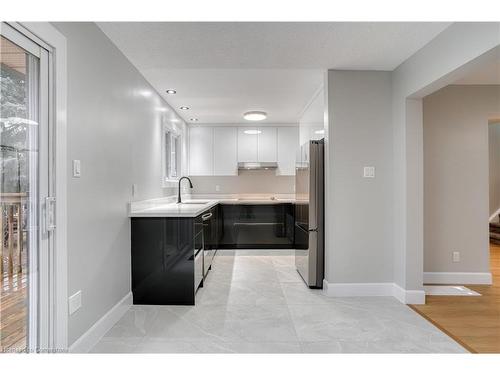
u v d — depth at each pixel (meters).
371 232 2.96
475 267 3.38
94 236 2.07
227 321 2.38
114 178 2.40
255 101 4.10
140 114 3.04
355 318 2.44
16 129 1.45
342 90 2.95
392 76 2.96
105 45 2.24
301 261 3.52
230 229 5.14
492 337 2.15
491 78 3.20
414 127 2.74
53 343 1.64
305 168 3.28
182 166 5.09
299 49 2.51
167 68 2.91
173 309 2.62
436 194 3.38
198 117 4.99
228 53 2.58
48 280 1.62
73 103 1.82
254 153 5.42
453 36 2.09
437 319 2.44
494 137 5.91
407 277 2.75
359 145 2.95
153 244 2.75
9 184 1.42
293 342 2.06
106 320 2.22
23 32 1.45
